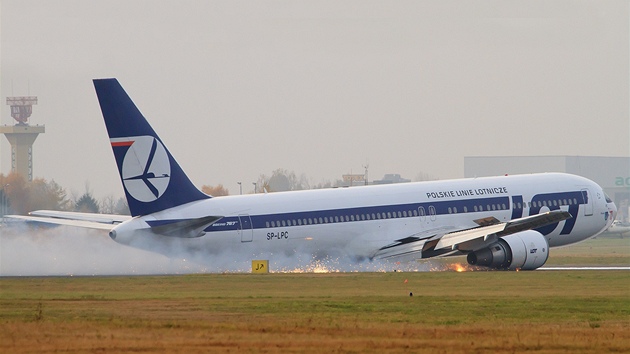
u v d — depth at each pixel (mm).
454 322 91375
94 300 114312
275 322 90688
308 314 98000
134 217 170500
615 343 77938
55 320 92500
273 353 72875
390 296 119875
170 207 172250
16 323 89938
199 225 168250
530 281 148125
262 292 126750
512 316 96812
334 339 79688
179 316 96062
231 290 130500
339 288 133625
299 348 75125
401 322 91125
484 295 121375
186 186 173625
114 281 147250
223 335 81688
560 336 81688
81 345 76000
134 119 169625
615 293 124375
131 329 85500
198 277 155500
